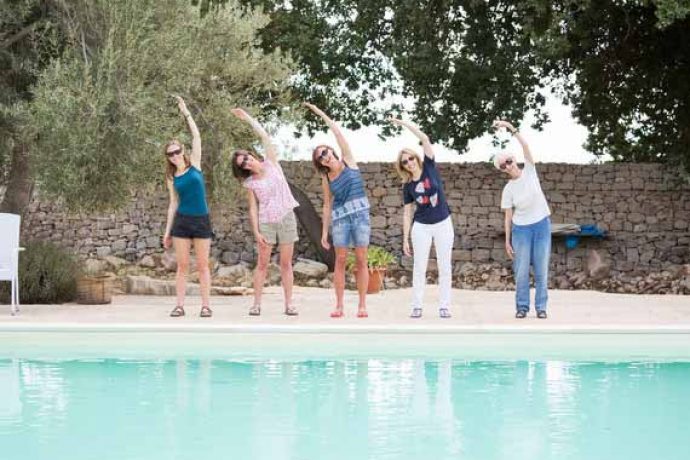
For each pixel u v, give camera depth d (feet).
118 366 24.47
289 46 73.72
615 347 28.02
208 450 15.81
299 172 74.54
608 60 69.87
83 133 40.14
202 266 34.01
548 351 27.55
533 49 69.97
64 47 44.78
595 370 24.26
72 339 27.78
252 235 73.82
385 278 70.28
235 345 27.63
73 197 41.57
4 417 18.35
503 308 40.88
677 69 69.92
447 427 17.60
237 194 49.80
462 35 73.41
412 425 17.72
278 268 66.39
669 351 27.66
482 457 15.46
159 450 15.80
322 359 25.67
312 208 72.23
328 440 16.55
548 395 20.81
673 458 15.44
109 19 43.14
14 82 45.57
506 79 71.31
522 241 34.53
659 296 52.26
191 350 27.25
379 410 19.06
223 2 58.34
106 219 73.46
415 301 34.09
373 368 24.27
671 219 73.26
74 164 40.45
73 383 21.99
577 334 27.99
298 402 19.85
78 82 40.91
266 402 19.80
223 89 49.73
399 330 27.94
